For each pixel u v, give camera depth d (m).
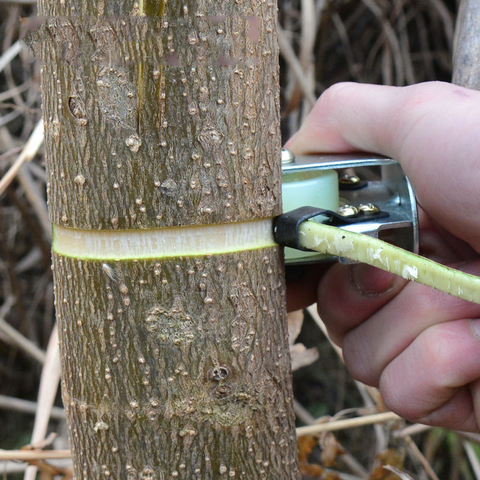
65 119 0.35
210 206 0.35
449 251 0.51
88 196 0.35
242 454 0.36
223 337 0.36
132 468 0.36
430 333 0.46
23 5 0.99
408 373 0.46
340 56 1.12
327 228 0.37
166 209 0.35
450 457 1.12
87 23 0.34
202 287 0.36
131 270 0.35
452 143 0.42
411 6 1.06
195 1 0.34
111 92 0.35
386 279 0.47
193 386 0.36
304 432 0.59
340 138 0.48
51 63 0.35
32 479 0.54
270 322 0.37
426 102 0.43
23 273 1.23
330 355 1.21
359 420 0.60
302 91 0.85
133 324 0.36
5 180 0.56
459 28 0.51
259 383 0.37
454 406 0.48
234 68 0.35
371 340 0.49
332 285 0.49
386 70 1.03
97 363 0.36
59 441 0.91
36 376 1.23
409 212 0.43
